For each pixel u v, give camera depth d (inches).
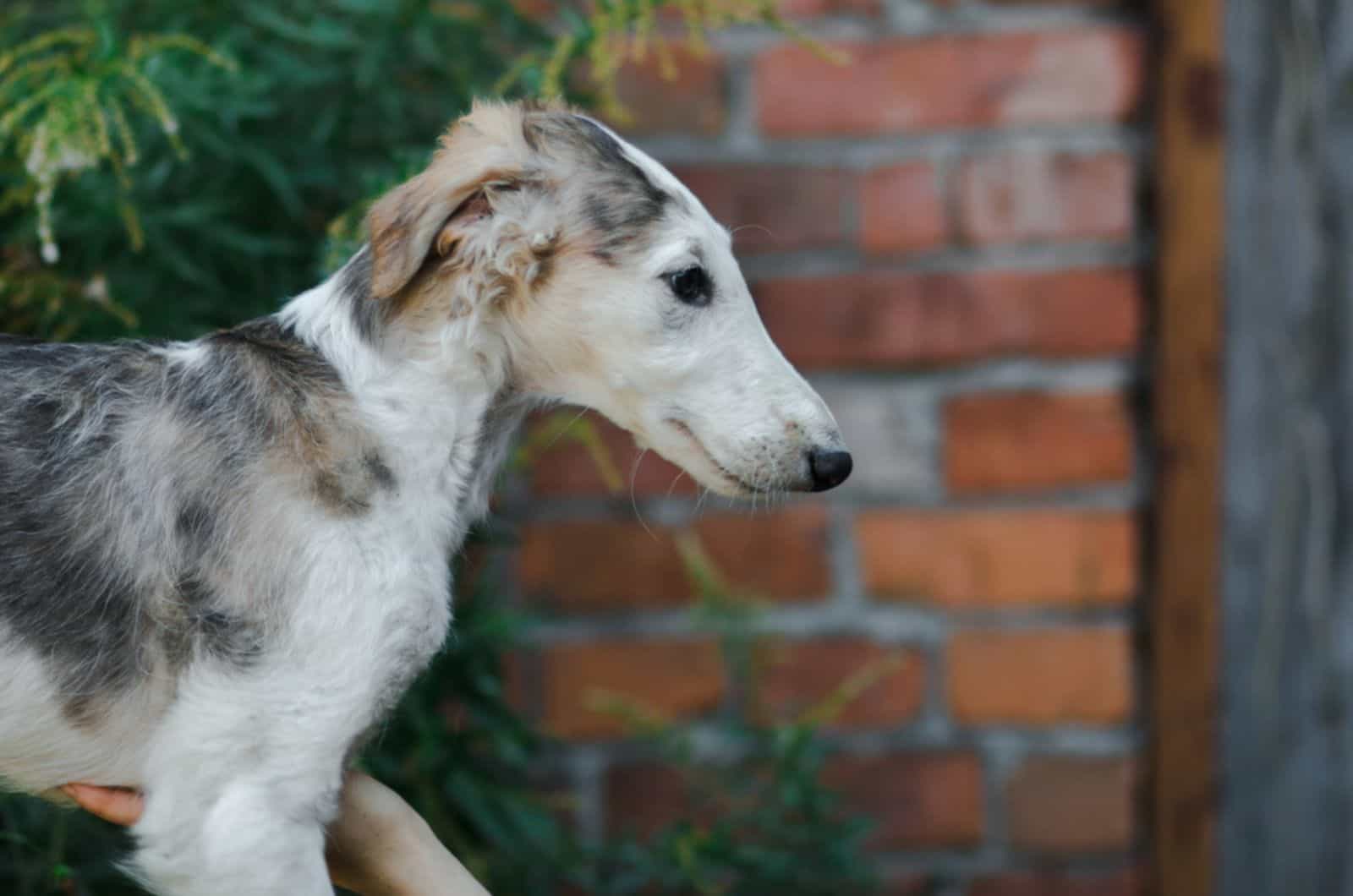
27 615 80.0
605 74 103.8
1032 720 142.6
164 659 80.1
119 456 81.8
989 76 139.4
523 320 86.0
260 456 81.1
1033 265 140.1
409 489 83.4
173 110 104.5
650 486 140.7
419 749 113.5
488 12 121.7
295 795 80.3
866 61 139.6
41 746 81.2
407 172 100.9
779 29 111.9
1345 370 141.2
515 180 84.6
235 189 113.1
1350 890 146.5
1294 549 142.4
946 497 141.7
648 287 85.4
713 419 86.9
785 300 141.1
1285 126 139.7
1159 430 141.4
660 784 143.3
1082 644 141.8
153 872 81.3
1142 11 140.3
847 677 142.6
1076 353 140.6
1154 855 144.3
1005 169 139.6
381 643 81.1
